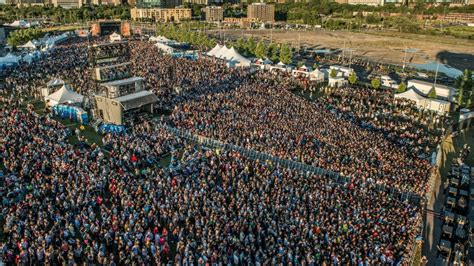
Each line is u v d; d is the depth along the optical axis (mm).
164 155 48906
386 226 35031
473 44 189625
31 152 42719
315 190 39906
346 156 48719
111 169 42000
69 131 54375
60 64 97062
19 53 109938
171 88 76062
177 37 159125
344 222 34719
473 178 47750
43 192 35031
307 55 148375
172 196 36688
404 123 67500
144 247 30078
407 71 122000
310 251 30422
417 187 42969
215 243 30156
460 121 68062
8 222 30625
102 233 30734
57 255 28266
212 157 46156
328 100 78125
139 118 60750
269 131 54969
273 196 38062
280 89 81312
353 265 30203
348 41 198625
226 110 63594
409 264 31719
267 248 30688
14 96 70938
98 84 61562
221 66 100312
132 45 132000
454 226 38531
